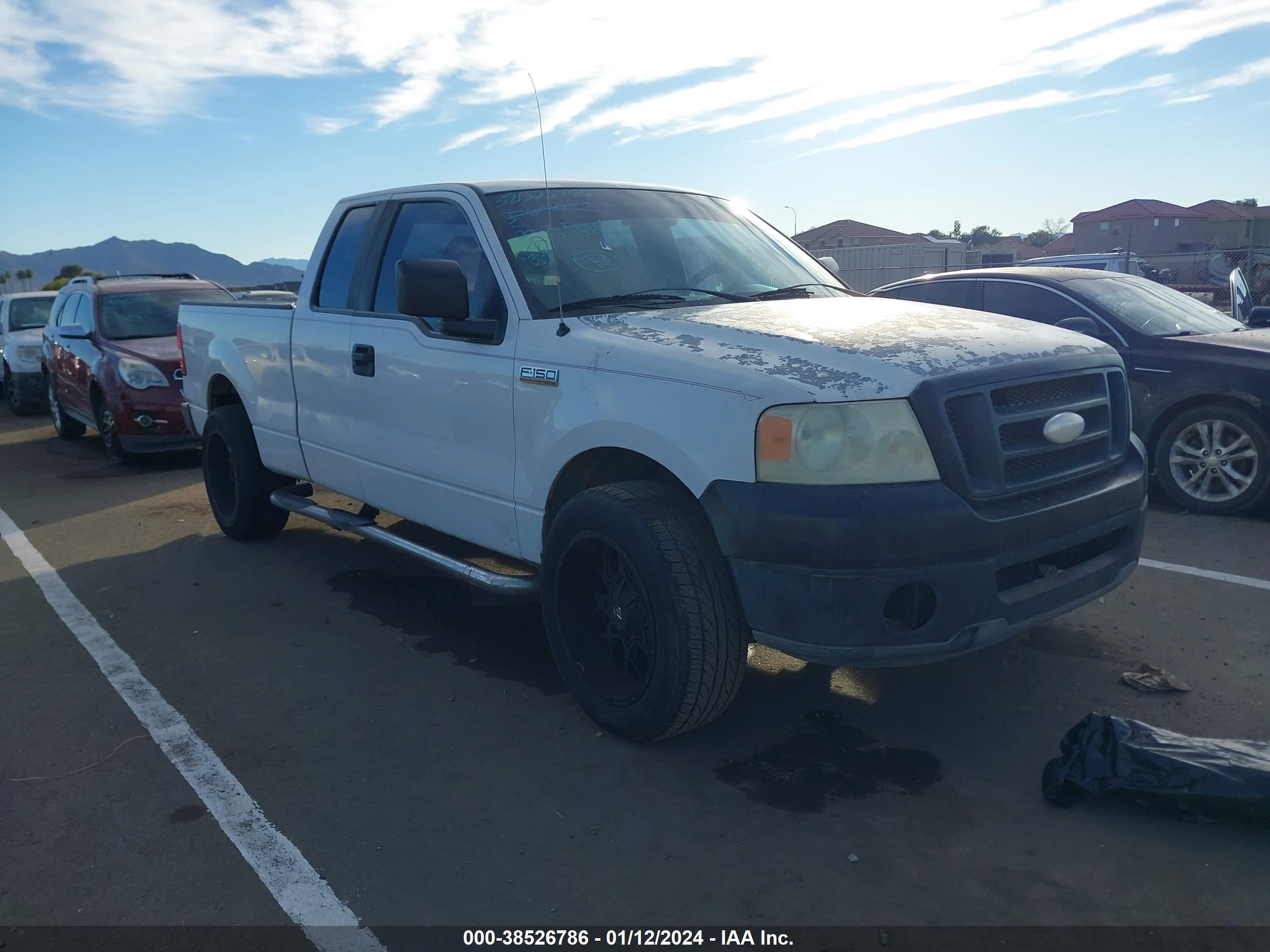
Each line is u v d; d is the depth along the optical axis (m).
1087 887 2.71
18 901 2.80
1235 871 2.76
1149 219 65.94
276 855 2.98
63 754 3.67
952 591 2.98
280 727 3.84
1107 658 4.20
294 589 5.52
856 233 53.69
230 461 6.31
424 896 2.76
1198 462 6.64
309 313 5.25
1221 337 6.84
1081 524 3.32
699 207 4.83
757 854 2.91
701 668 3.22
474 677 4.26
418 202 4.68
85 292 10.97
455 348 4.14
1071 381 3.43
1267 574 5.25
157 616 5.14
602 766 3.45
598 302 3.96
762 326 3.48
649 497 3.34
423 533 6.59
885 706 3.84
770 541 3.00
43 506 8.06
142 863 2.96
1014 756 3.44
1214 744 3.11
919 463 2.98
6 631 5.00
